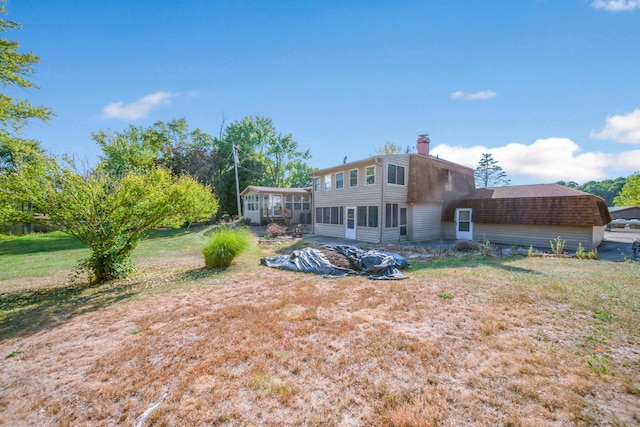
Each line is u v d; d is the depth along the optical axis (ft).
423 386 8.64
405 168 50.72
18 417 7.99
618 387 8.29
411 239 50.47
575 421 7.05
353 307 15.70
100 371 10.16
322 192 61.16
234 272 25.99
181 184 28.53
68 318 15.98
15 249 49.32
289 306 16.20
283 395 8.44
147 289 21.56
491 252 35.06
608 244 43.01
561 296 16.33
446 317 13.84
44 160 21.89
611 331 11.85
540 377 8.87
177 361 10.58
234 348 11.35
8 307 18.98
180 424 7.44
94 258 24.80
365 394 8.38
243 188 103.45
